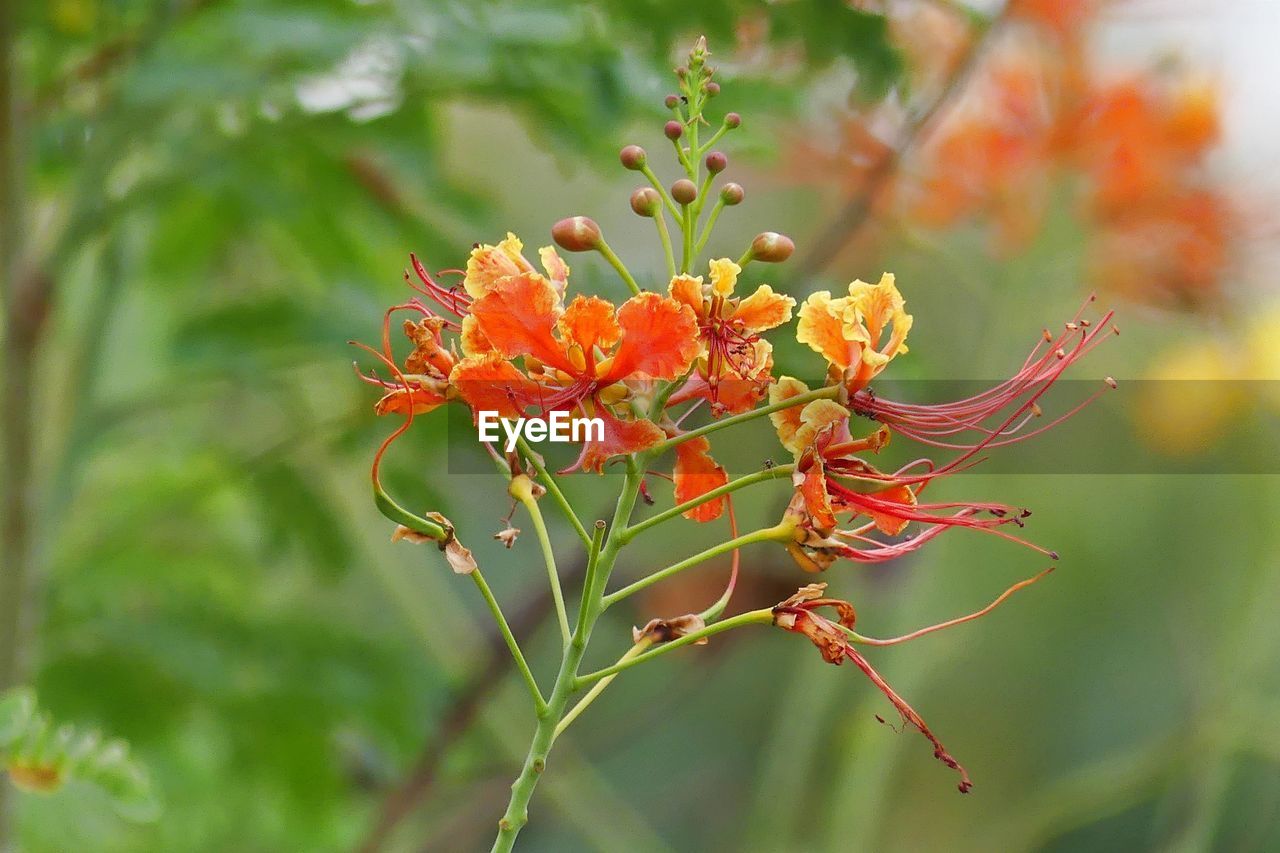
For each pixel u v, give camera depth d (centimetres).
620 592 242
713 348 241
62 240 435
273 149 485
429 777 520
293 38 423
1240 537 631
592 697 239
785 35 450
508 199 719
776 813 559
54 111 477
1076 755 924
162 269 542
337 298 504
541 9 438
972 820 926
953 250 566
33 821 492
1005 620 913
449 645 577
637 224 642
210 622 498
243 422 597
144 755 506
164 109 441
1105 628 900
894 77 458
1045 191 543
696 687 600
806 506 239
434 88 443
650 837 572
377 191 501
